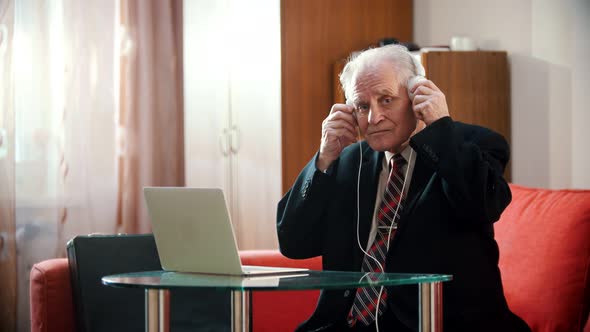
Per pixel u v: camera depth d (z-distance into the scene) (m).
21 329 4.25
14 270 4.20
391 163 2.24
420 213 2.14
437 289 1.79
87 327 2.63
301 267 2.98
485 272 2.12
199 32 4.40
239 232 4.32
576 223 2.37
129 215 4.36
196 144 4.41
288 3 3.98
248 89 4.27
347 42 4.08
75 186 4.32
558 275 2.35
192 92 4.42
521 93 3.58
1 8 4.21
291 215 2.29
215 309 2.78
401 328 2.12
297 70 3.98
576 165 3.26
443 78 3.58
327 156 2.28
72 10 4.31
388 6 4.18
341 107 2.26
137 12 4.38
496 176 2.10
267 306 2.95
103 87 4.35
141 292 2.72
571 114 3.29
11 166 4.20
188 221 1.94
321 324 2.22
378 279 1.71
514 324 2.10
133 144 4.38
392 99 2.14
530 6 3.51
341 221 2.28
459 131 2.26
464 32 3.93
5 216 4.20
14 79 4.22
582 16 3.23
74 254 2.68
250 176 4.25
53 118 4.31
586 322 2.36
